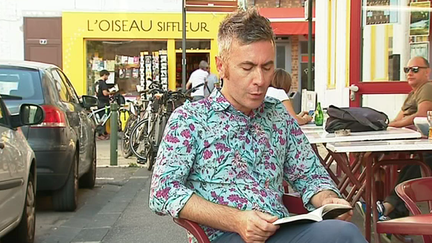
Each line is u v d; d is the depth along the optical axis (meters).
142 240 5.95
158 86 12.66
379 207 5.17
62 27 17.92
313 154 3.09
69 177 7.14
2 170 4.67
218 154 2.78
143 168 11.00
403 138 4.59
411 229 2.67
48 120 6.71
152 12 18.06
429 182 3.31
